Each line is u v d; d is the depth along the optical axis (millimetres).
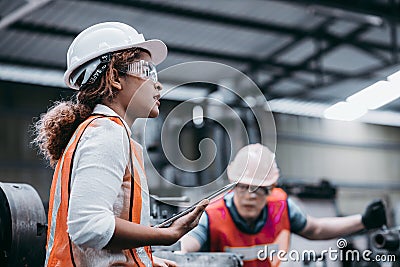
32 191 1902
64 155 1349
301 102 10062
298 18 7984
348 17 7480
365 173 10969
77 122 1421
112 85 1417
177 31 7762
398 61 8375
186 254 2088
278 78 9305
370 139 11117
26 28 7133
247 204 2605
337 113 10266
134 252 1392
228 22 7684
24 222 1808
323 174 10469
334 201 4246
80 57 1459
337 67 9312
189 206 1378
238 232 2627
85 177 1276
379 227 2844
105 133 1321
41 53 7801
